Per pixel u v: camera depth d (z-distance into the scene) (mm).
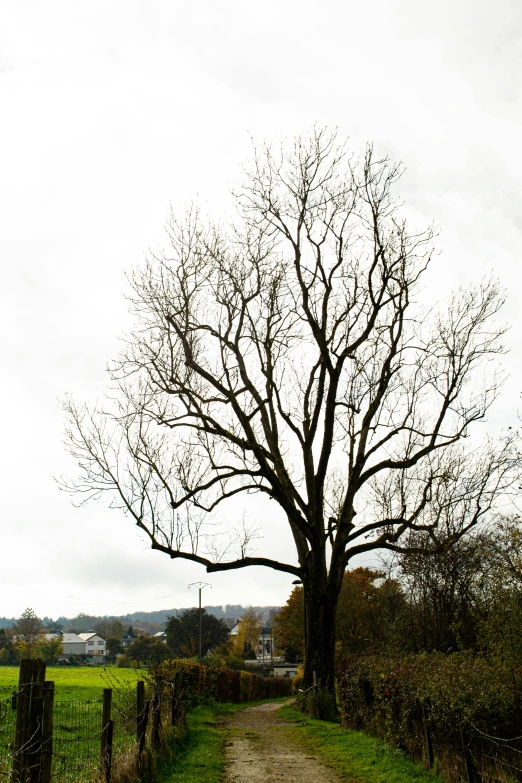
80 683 32094
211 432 23734
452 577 19188
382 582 28453
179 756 13539
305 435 26922
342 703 19266
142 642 86375
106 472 22516
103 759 9547
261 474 23812
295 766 13023
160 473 23047
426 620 20109
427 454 24828
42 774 7727
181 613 92312
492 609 11188
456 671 11219
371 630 29453
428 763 11523
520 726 9062
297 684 54500
